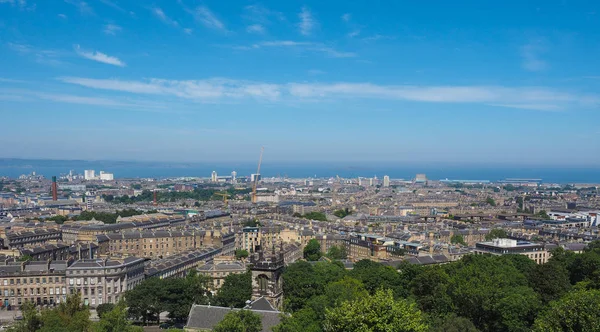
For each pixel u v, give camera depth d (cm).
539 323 19412
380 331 16088
